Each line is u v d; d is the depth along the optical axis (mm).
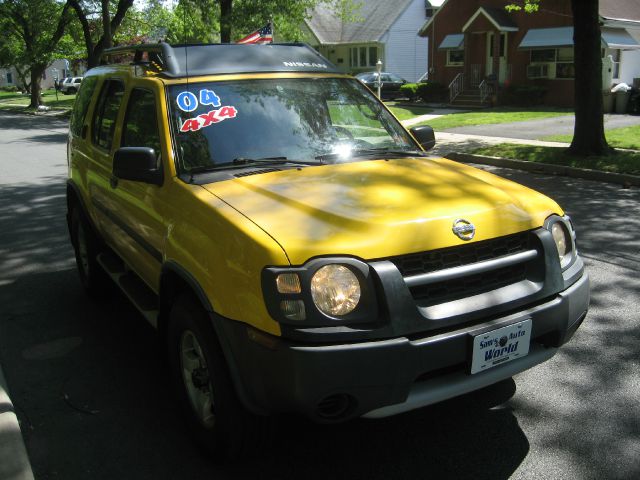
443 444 3393
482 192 3314
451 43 30375
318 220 2914
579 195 9609
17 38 45438
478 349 2855
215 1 23516
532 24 26797
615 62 26297
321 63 4590
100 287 5547
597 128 12281
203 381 3229
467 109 26672
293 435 3506
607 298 5379
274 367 2674
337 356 2619
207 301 2949
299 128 4000
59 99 52625
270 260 2701
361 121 4312
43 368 4426
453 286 2916
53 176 12828
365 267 2717
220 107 3922
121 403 3934
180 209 3385
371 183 3371
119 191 4336
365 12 43562
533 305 3074
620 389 3912
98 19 39000
